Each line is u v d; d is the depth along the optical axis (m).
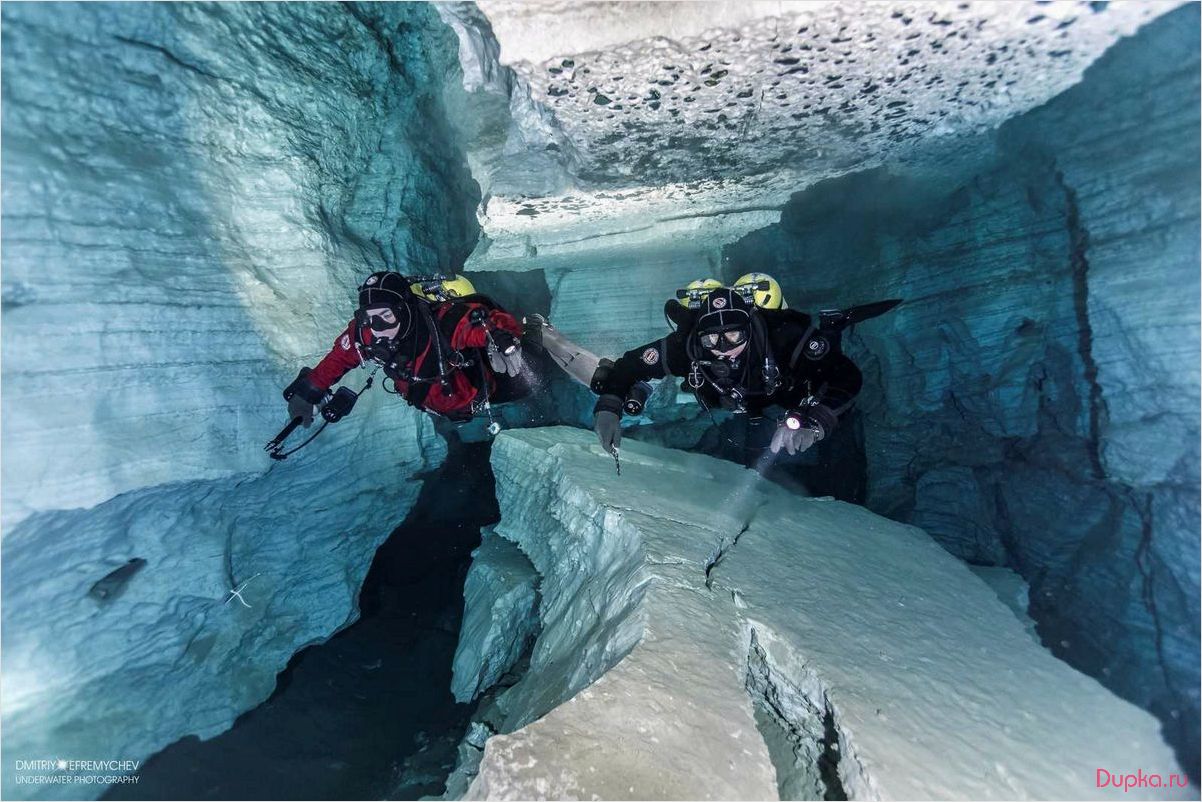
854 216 6.61
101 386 2.45
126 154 2.59
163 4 2.71
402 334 2.76
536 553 4.64
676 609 2.57
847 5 2.58
